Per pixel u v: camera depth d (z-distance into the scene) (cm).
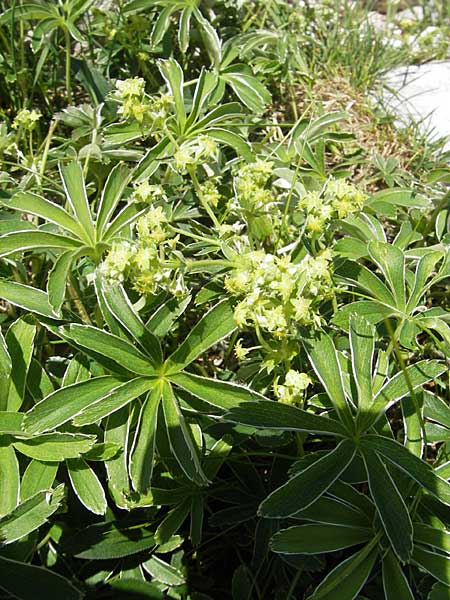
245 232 20
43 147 24
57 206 16
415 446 14
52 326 15
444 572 13
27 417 14
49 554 15
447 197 21
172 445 14
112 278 14
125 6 24
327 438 17
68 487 15
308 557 14
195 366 18
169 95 18
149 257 14
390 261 17
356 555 13
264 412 13
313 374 17
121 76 27
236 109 21
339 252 17
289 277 14
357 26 33
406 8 41
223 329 15
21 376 15
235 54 24
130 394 14
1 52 26
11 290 15
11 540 13
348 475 14
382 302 16
